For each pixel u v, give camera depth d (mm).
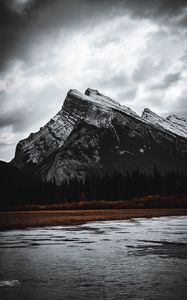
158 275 17719
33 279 17188
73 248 27672
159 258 22531
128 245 28969
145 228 44750
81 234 38562
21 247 28469
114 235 36906
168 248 26875
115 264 20781
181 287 15383
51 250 26672
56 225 52969
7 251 26312
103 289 15180
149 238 33594
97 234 38281
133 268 19531
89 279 17094
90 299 13688
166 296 14023
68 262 21625
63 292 14781
